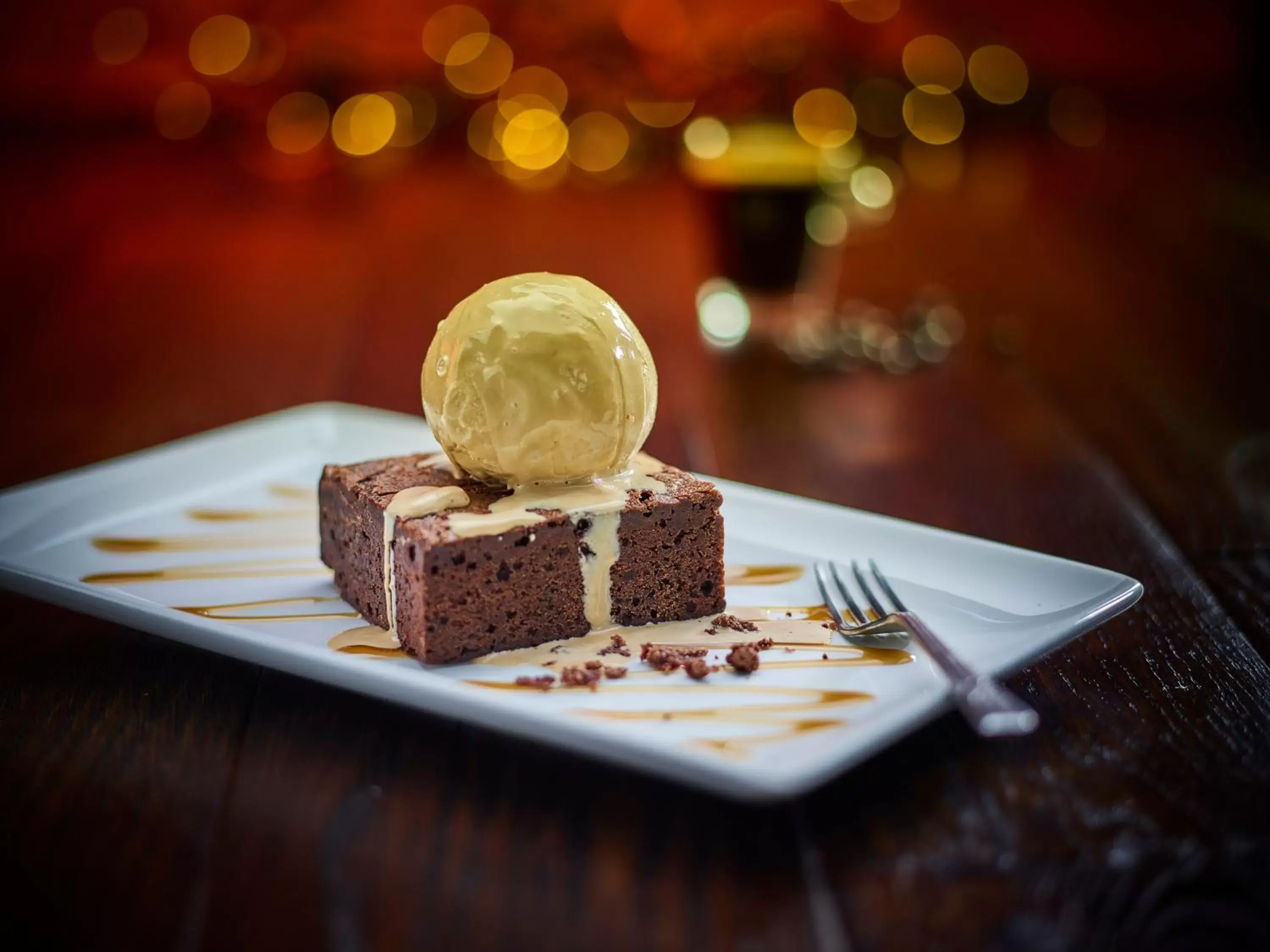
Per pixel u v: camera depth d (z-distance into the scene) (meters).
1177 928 0.29
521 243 0.94
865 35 1.39
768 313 0.74
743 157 0.71
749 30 1.28
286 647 0.36
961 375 0.67
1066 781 0.33
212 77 1.28
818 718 0.34
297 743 0.34
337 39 1.27
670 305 0.78
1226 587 0.44
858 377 0.67
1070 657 0.39
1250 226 1.05
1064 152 1.41
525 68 1.27
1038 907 0.30
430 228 1.00
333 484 0.42
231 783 0.33
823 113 1.13
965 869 0.31
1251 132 1.49
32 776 0.33
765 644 0.39
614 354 0.40
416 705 0.34
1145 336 0.73
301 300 0.79
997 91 1.38
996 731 0.32
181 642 0.38
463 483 0.41
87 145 1.33
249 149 1.26
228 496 0.49
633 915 0.30
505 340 0.39
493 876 0.30
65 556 0.44
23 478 0.52
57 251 0.92
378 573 0.40
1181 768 0.34
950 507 0.51
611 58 1.26
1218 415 0.60
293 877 0.30
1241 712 0.36
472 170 1.32
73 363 0.66
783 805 0.32
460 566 0.38
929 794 0.33
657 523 0.40
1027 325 0.76
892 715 0.33
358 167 1.27
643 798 0.33
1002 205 1.17
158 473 0.49
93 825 0.32
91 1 1.29
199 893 0.30
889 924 0.29
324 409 0.54
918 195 1.23
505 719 0.33
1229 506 0.50
